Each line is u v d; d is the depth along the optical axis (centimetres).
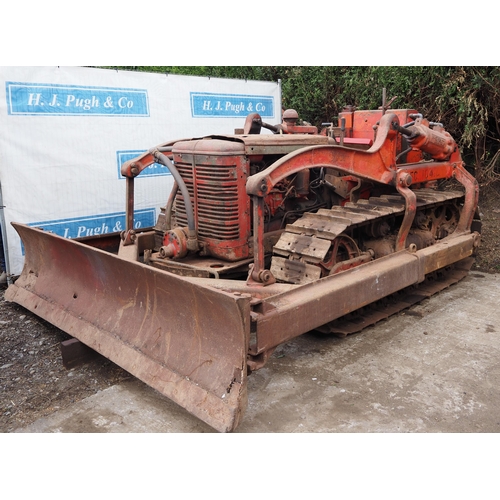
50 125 542
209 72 1091
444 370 366
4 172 517
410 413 314
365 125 545
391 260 420
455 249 498
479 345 405
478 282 559
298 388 346
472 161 802
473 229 580
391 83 798
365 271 387
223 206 394
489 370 366
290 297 325
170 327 319
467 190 538
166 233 413
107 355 342
